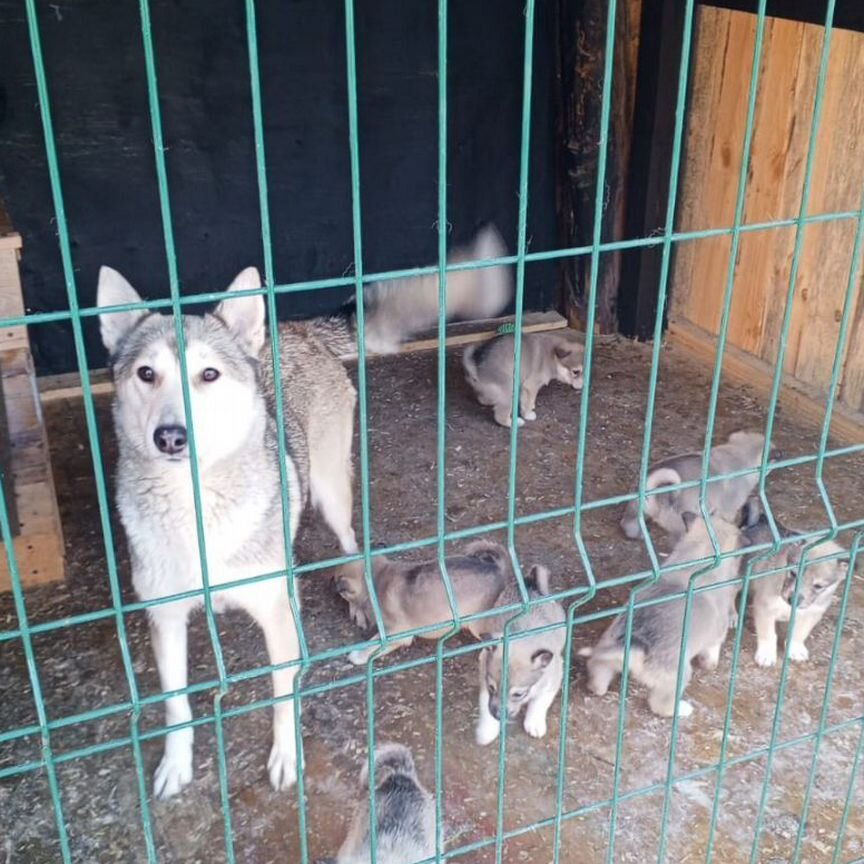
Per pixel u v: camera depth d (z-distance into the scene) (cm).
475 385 163
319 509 131
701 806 95
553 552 133
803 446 156
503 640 63
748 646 117
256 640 119
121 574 128
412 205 186
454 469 153
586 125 179
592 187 184
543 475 152
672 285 189
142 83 163
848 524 71
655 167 177
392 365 185
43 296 170
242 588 93
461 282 192
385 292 147
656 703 105
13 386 116
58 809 53
